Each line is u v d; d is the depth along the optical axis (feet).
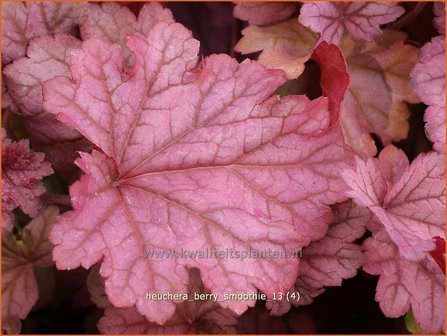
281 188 0.71
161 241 0.67
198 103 0.72
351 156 0.72
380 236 0.77
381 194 0.73
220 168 0.71
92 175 0.66
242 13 0.88
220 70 0.72
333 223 0.76
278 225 0.69
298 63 0.78
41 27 0.82
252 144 0.72
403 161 0.81
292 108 0.71
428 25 0.91
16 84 0.79
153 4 0.83
